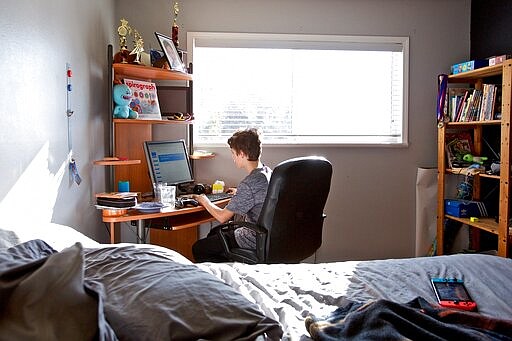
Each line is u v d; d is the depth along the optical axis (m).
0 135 1.61
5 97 1.64
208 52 3.60
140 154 3.35
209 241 2.79
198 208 2.80
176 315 1.05
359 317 1.18
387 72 3.75
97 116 2.95
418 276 1.71
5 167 1.65
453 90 3.51
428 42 3.73
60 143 2.24
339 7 3.64
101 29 3.04
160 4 3.49
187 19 3.53
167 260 1.34
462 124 3.39
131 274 1.22
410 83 3.74
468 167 3.34
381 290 1.57
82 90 2.62
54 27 2.15
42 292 0.88
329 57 3.69
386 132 3.78
